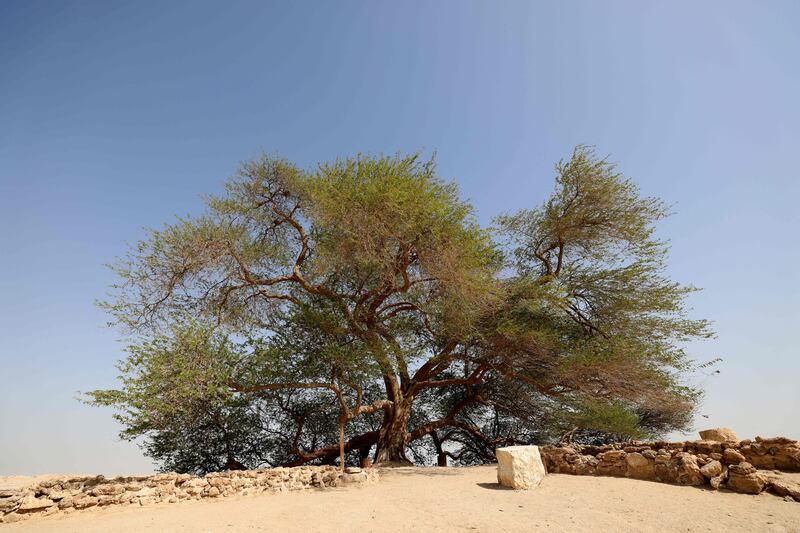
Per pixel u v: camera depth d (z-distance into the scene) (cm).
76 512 906
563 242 1772
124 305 1385
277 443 1817
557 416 1780
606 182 1639
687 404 1583
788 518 687
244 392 1410
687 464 945
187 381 1180
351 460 2041
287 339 1619
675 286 1652
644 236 1677
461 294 1415
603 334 1642
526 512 795
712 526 669
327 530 725
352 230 1372
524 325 1528
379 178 1448
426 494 980
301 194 1648
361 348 1471
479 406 2216
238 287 1548
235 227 1527
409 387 1859
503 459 1041
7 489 984
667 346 1589
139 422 1210
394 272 1485
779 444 952
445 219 1383
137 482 1043
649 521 709
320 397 1844
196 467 1672
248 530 734
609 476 1065
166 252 1426
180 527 757
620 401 1595
